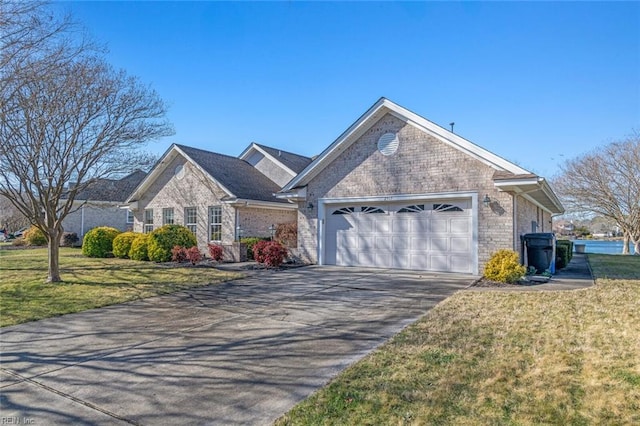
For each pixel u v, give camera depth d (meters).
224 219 18.31
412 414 3.38
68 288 9.87
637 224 26.27
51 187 10.66
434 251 12.49
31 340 5.87
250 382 4.22
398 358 4.69
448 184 12.07
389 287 9.72
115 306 8.08
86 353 5.26
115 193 27.48
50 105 9.48
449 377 4.10
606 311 6.79
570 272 12.89
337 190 14.27
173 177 20.42
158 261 15.56
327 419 3.34
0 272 12.59
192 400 3.83
